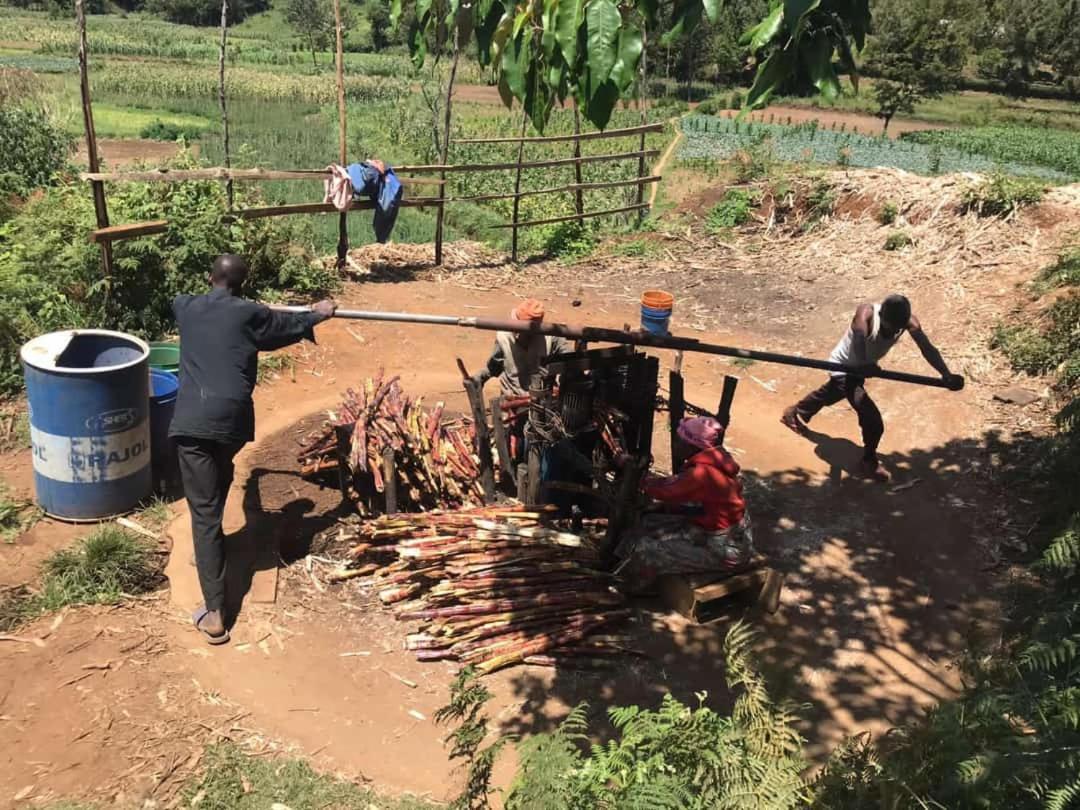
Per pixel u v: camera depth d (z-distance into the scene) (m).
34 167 13.24
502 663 4.95
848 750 3.52
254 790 4.02
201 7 78.88
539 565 5.35
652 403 6.12
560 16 2.78
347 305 9.95
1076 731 3.20
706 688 4.93
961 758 3.21
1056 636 3.74
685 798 2.89
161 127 24.84
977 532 6.46
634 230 13.48
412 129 24.66
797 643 5.34
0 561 5.32
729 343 9.72
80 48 7.72
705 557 5.46
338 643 5.07
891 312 6.64
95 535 5.51
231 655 4.88
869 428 7.07
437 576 5.41
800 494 6.96
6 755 4.05
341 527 6.09
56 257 8.28
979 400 8.16
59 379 5.31
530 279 11.51
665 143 23.50
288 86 38.31
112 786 3.95
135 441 5.75
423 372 8.70
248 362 5.05
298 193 15.62
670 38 2.91
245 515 6.09
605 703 4.77
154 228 8.52
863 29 2.86
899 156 25.12
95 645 4.79
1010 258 10.52
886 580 5.96
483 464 6.05
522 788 3.03
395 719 4.56
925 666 5.21
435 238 12.74
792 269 11.81
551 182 17.52
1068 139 31.56
